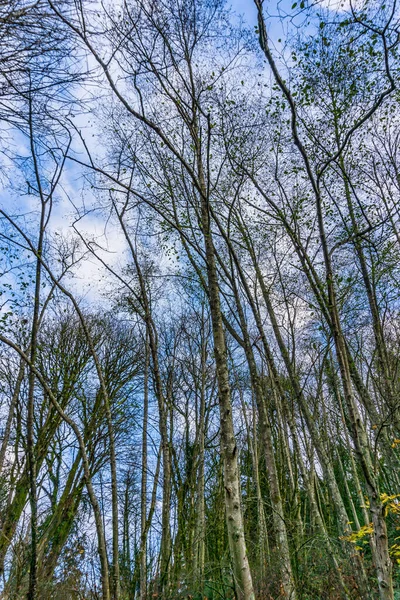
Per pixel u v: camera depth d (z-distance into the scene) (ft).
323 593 22.89
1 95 16.57
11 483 31.40
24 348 27.86
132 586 27.89
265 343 32.63
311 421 29.14
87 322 52.90
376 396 33.63
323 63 27.17
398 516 24.25
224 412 18.01
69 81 17.19
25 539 22.57
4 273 22.27
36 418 43.80
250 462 53.21
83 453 18.43
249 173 30.63
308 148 29.71
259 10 16.10
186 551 34.27
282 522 25.43
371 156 30.14
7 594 20.44
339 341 17.72
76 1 17.76
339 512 26.68
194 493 39.65
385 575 14.99
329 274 18.52
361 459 16.30
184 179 27.94
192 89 23.59
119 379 54.13
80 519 45.29
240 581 15.80
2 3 14.89
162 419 26.32
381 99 16.39
